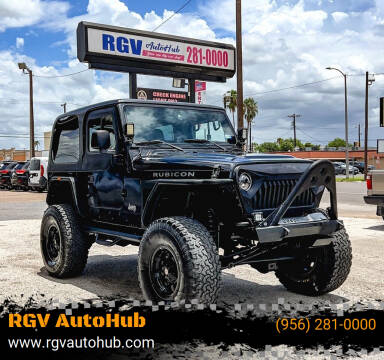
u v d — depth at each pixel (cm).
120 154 507
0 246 845
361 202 1723
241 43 1562
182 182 421
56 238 605
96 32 1209
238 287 554
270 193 426
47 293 521
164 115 540
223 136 579
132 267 677
